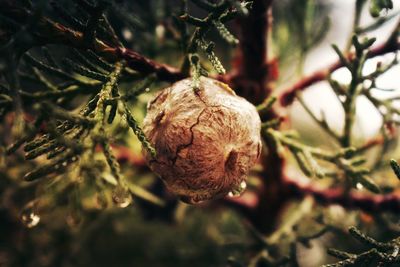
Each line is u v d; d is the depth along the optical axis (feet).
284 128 0.63
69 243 0.83
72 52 0.45
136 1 0.87
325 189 0.69
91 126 0.40
